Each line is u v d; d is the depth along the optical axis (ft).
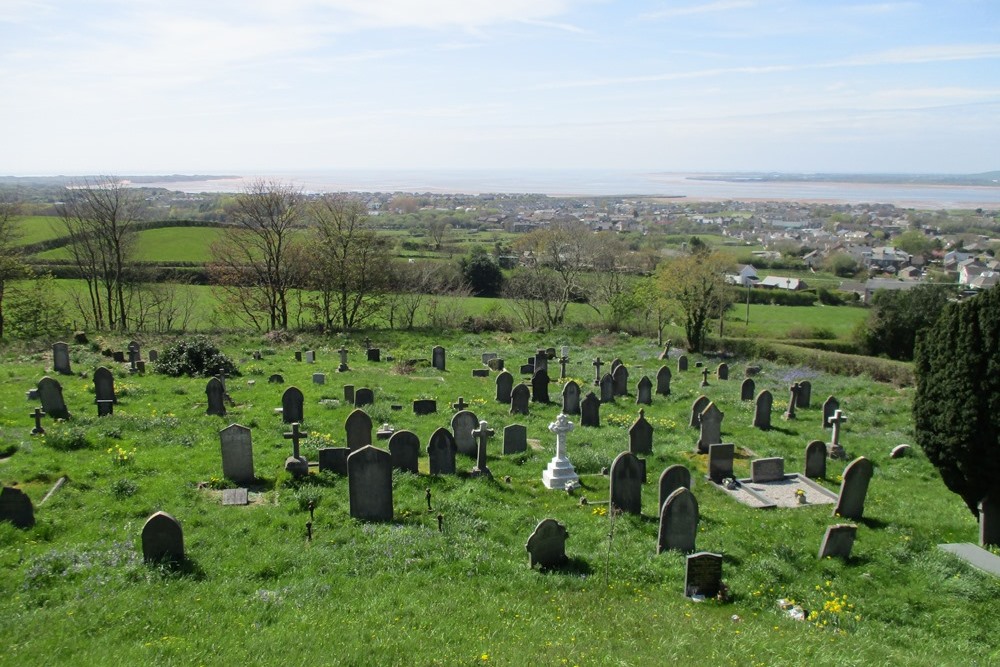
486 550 44.98
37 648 30.60
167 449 62.44
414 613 35.65
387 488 49.37
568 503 55.01
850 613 39.45
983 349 46.96
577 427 77.61
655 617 36.40
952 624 39.04
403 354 121.90
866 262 347.15
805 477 62.49
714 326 168.14
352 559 42.75
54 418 70.33
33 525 45.34
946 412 48.52
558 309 169.58
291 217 148.87
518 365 115.55
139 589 37.78
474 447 66.80
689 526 45.96
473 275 200.85
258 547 44.24
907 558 46.75
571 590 40.06
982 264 296.71
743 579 42.60
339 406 82.12
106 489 52.19
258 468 59.16
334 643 31.73
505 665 29.63
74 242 153.48
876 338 145.48
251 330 142.82
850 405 92.53
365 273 152.97
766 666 30.66
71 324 146.30
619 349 135.44
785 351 132.87
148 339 125.70
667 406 90.53
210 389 76.02
